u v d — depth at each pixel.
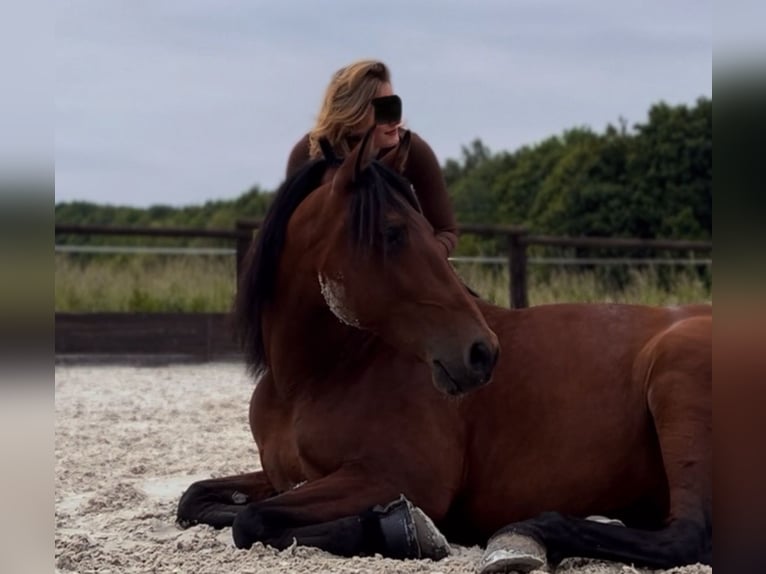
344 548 3.29
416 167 4.09
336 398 3.58
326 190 3.57
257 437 3.87
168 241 18.23
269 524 3.37
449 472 3.47
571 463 3.45
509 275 11.67
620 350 3.55
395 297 3.30
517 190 20.33
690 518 3.20
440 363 3.23
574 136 21.20
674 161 17.73
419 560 3.24
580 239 11.79
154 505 4.41
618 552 3.14
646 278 12.78
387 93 4.00
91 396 8.00
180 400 7.82
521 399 3.52
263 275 3.72
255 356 3.81
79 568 3.26
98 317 10.45
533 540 3.09
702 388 3.32
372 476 3.44
